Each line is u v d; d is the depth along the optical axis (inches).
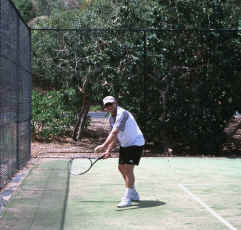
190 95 498.6
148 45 502.0
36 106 600.7
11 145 324.5
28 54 438.9
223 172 371.6
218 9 505.4
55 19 649.0
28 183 305.6
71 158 466.0
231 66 500.1
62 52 582.9
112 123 242.7
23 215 215.2
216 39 499.5
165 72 501.0
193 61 502.9
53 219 208.5
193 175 354.0
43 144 574.2
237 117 592.7
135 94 505.0
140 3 526.6
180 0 499.8
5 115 294.4
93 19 582.2
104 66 519.2
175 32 501.0
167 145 510.9
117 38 520.1
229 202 249.4
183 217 214.4
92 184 306.5
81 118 623.8
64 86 616.7
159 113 504.4
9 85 311.9
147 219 210.2
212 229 193.6
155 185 305.4
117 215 217.8
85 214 219.0
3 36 285.6
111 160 453.4
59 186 295.6
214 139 508.1
